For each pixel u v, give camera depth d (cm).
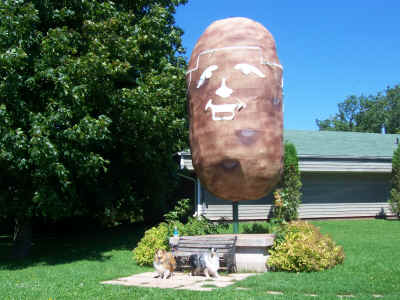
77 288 714
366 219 2006
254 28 948
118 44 1162
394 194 1980
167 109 1229
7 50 964
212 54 924
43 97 1077
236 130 885
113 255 1192
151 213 2047
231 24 950
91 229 1991
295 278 758
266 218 1834
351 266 870
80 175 1163
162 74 1276
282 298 603
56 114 998
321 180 1997
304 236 880
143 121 1204
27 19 1003
